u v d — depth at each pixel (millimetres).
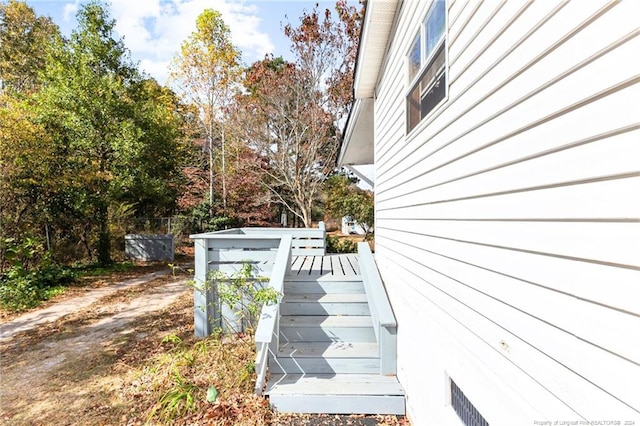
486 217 1689
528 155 1357
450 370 2133
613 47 982
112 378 3684
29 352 4414
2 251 7844
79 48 10656
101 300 7055
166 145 13305
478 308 1769
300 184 13680
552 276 1223
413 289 2979
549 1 1238
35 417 3006
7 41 14383
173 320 5645
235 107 13844
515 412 1442
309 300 4164
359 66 4598
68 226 10430
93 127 10523
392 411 3086
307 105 13070
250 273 4660
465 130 1927
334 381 3289
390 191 4039
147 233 13703
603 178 1013
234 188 15336
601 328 1018
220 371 3592
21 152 8281
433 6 2531
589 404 1059
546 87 1255
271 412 3043
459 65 2016
